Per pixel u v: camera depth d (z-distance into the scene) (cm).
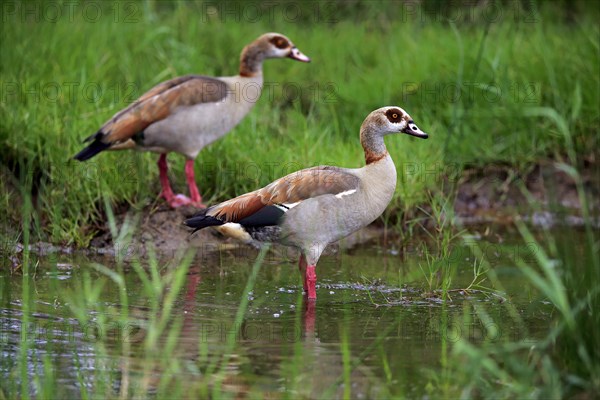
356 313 1084
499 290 1177
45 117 1466
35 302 1091
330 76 1788
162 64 1744
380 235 1438
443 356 945
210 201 1416
